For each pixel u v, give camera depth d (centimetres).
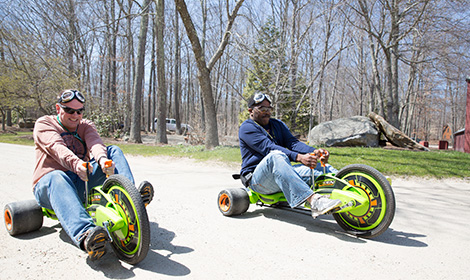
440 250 301
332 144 1363
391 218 304
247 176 394
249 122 398
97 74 3700
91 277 245
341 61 3350
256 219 400
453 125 4925
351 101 4850
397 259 278
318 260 274
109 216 262
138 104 2116
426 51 1664
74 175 325
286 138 418
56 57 2178
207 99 1400
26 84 2047
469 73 1683
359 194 328
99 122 2505
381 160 927
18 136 2394
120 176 268
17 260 274
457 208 478
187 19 1300
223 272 252
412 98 3925
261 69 1424
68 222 264
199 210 443
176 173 818
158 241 321
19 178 692
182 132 3669
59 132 324
